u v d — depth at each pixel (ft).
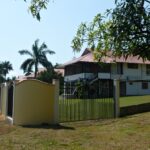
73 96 62.75
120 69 158.20
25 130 48.42
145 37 16.06
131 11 15.84
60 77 190.90
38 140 39.22
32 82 57.00
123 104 81.71
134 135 40.98
